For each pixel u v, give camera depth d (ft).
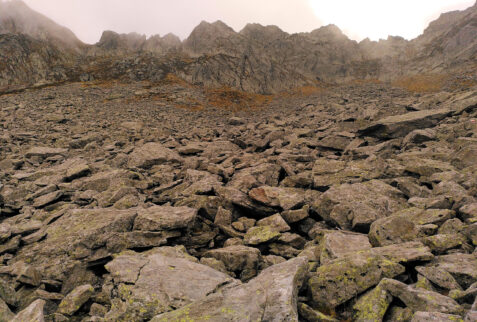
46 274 34.09
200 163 87.56
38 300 23.76
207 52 464.65
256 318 19.86
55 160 93.50
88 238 37.65
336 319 22.75
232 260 34.99
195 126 181.47
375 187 52.08
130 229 42.63
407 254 26.96
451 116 104.68
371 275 24.56
